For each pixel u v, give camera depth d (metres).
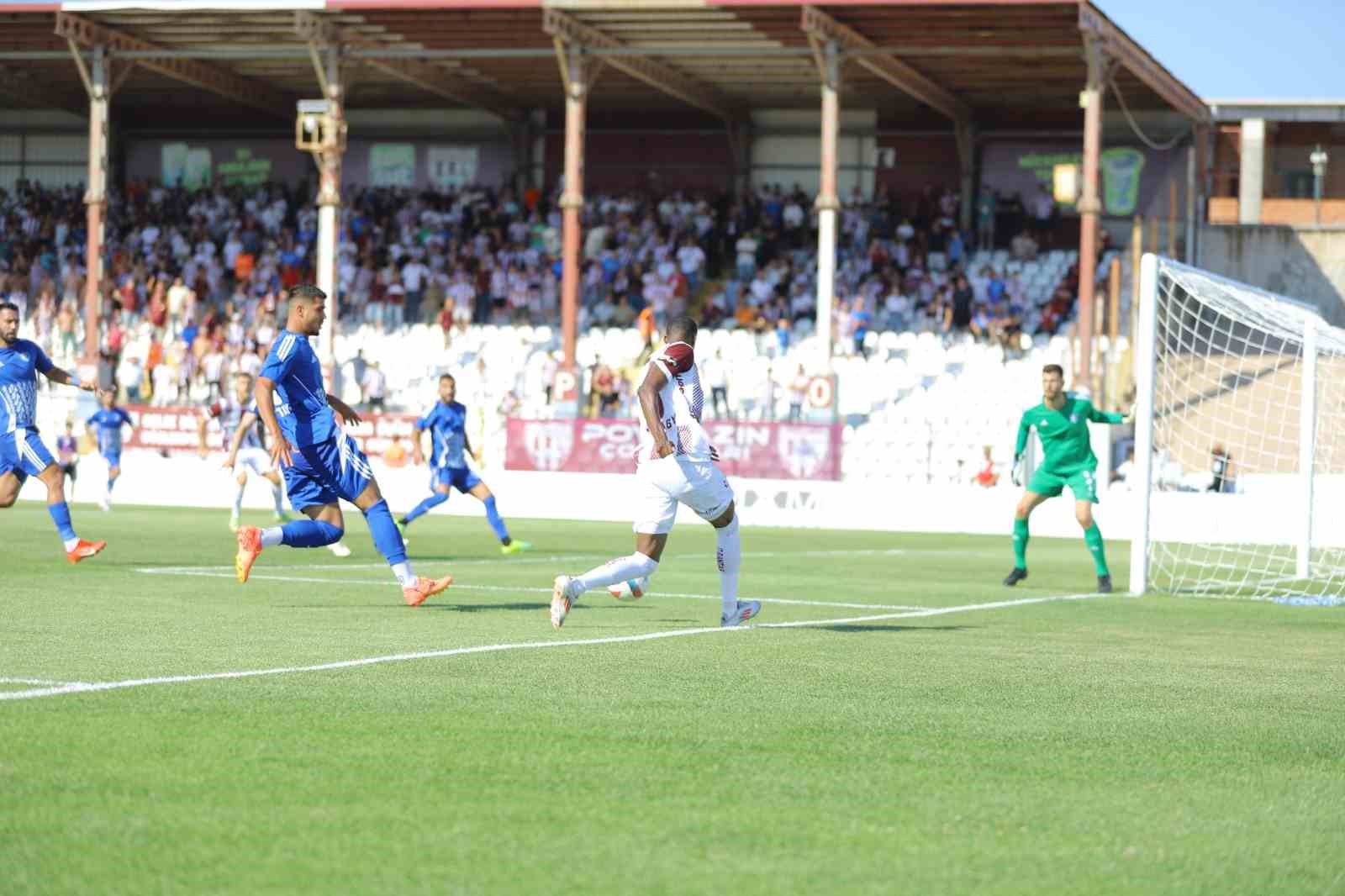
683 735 10.41
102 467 54.50
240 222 72.00
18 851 7.08
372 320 66.94
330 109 58.44
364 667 13.29
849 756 9.82
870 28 55.69
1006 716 11.65
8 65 69.00
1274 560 38.78
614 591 16.22
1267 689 13.62
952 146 73.50
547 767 9.19
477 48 60.72
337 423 17.55
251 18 58.00
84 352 61.41
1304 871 7.31
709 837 7.62
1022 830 7.97
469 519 46.44
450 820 7.84
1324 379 44.19
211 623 16.66
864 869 7.12
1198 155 68.50
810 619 19.05
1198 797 8.91
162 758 9.12
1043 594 24.52
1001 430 58.06
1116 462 52.06
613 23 56.62
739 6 53.66
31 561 25.38
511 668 13.44
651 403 15.70
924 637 17.20
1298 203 68.62
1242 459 49.62
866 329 61.94
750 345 62.00
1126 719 11.65
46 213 75.81
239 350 64.00
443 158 78.12
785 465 50.03
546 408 62.22
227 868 6.89
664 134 76.88
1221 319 58.88
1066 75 62.97
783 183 75.81
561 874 6.91
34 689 11.52
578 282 62.97
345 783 8.61
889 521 49.12
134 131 80.06
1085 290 53.06
